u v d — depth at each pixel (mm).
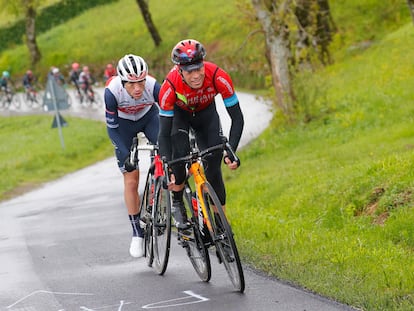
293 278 16703
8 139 84875
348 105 49312
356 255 17734
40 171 57812
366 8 101500
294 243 19938
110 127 19094
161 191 18438
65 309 16000
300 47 70812
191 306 15344
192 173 16750
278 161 40375
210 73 16234
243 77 105688
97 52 148500
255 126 62000
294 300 15016
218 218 15859
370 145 34875
